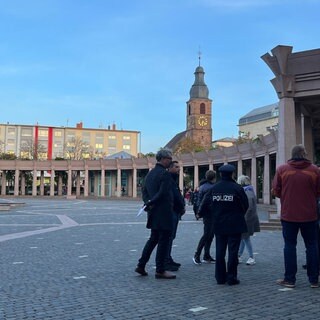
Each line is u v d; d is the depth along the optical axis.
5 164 85.50
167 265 9.21
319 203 8.18
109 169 82.31
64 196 81.56
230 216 7.79
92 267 9.48
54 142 144.12
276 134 39.59
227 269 7.85
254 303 6.47
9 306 6.27
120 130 151.50
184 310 6.07
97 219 25.11
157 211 8.27
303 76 20.22
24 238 15.11
